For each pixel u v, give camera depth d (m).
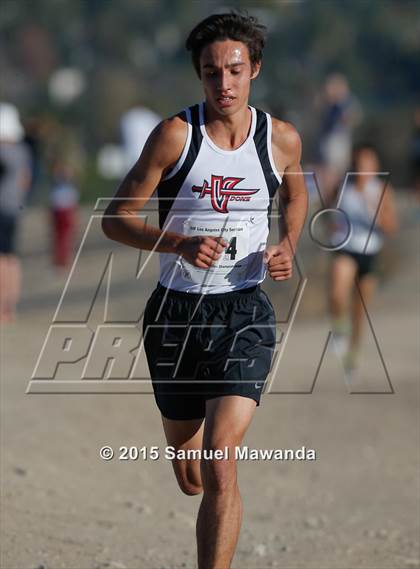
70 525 18.42
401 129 91.38
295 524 20.03
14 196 35.91
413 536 19.23
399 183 86.25
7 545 16.83
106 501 20.44
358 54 183.12
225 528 12.62
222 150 13.36
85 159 96.69
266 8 153.75
